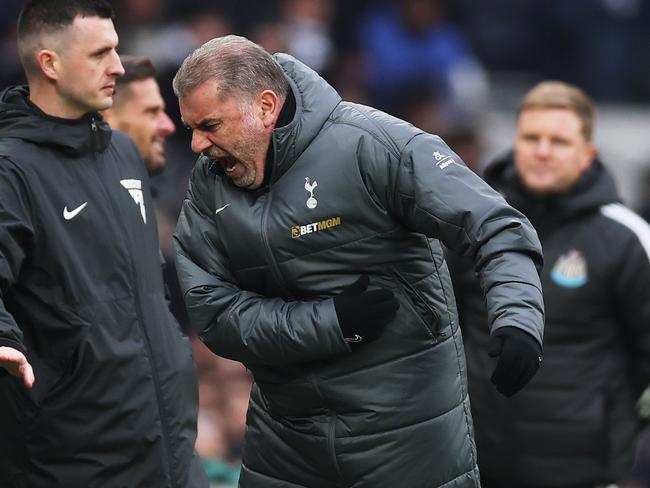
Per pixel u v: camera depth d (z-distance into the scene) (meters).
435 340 13.90
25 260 14.42
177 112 30.17
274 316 13.57
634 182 40.38
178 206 28.88
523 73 43.91
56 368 14.52
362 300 13.34
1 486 14.97
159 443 14.98
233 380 25.69
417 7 38.78
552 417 18.20
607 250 18.30
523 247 12.98
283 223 13.47
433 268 13.87
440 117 37.97
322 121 13.44
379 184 13.34
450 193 13.09
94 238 14.70
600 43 43.78
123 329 14.77
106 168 15.15
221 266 14.05
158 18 34.50
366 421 13.76
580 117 18.45
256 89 13.20
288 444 14.27
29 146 14.54
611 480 18.41
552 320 18.30
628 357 18.66
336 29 39.06
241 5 36.50
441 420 13.97
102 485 14.61
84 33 14.59
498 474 18.48
